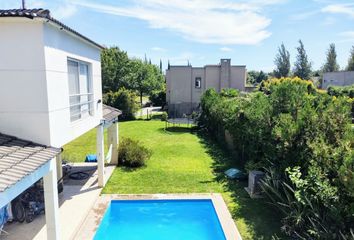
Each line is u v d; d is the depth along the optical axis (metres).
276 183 9.31
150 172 13.89
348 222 6.37
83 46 9.48
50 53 6.80
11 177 4.77
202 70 38.62
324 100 9.95
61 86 7.52
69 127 8.17
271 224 8.76
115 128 14.69
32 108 6.65
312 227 7.16
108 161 14.17
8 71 6.53
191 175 13.46
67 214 9.34
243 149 14.09
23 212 8.91
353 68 65.19
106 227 9.47
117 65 41.97
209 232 9.27
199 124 27.72
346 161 6.38
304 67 68.62
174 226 9.59
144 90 43.31
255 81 87.31
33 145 6.56
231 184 12.27
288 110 10.88
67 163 15.09
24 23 6.36
